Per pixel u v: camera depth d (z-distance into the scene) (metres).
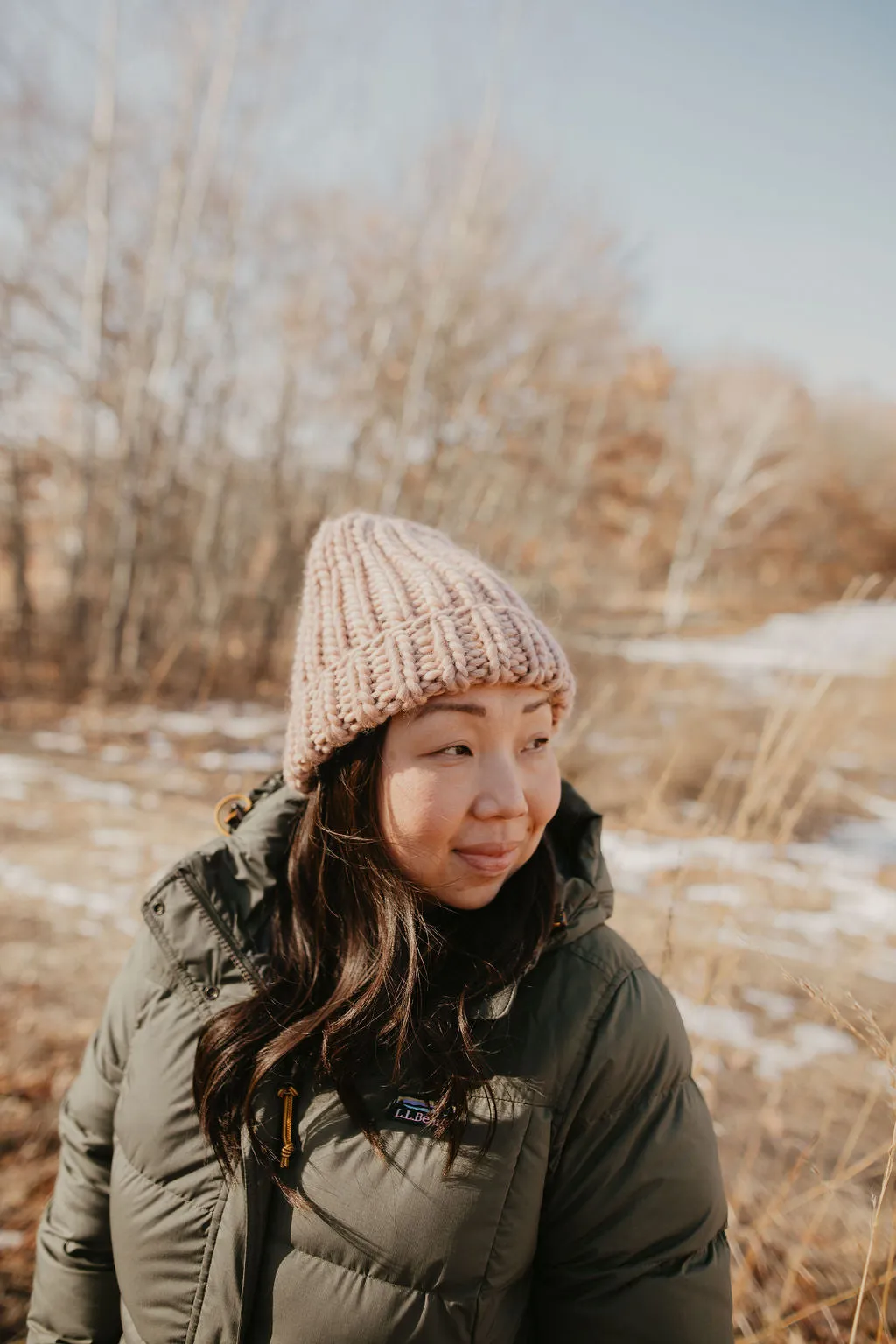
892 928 3.67
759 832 2.21
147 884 3.81
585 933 0.90
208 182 9.95
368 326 11.19
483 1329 0.78
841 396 31.91
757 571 26.89
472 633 0.83
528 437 12.70
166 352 9.99
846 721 3.49
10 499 10.65
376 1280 0.80
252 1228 0.86
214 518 11.08
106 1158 1.06
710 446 26.00
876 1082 2.54
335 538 1.03
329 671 0.90
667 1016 0.87
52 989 2.93
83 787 5.72
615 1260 0.81
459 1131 0.79
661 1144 0.82
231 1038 0.90
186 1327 0.87
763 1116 2.35
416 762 0.84
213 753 6.82
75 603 9.87
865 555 27.95
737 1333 1.62
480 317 11.04
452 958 0.92
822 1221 1.97
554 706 0.91
